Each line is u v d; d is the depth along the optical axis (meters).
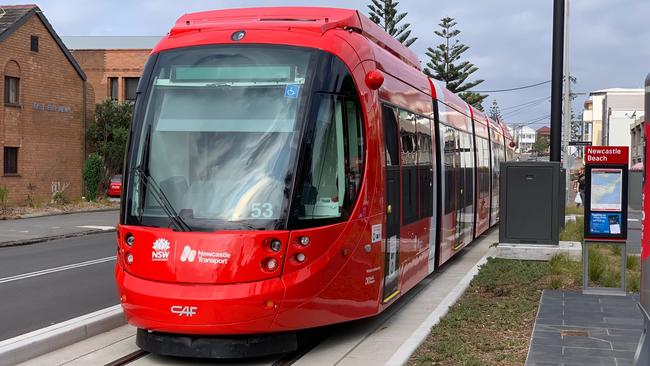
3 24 30.16
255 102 7.16
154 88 7.48
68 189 34.34
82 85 35.28
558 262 12.08
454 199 13.27
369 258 7.64
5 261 14.98
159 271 6.73
